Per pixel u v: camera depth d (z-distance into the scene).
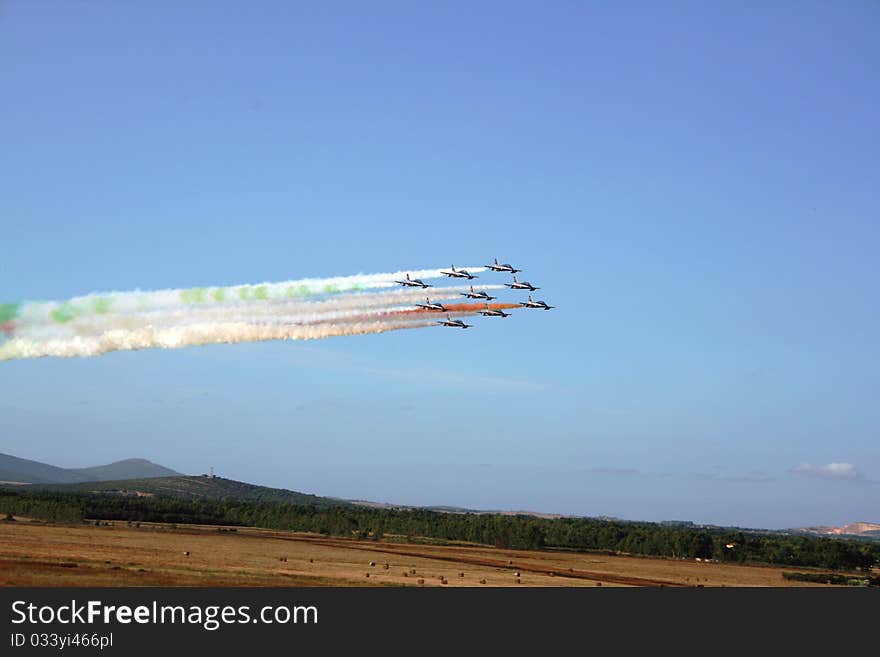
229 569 124.88
